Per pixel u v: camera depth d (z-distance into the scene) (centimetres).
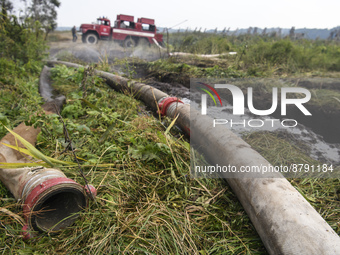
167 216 236
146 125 391
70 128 342
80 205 234
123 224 222
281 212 194
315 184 300
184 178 291
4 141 303
